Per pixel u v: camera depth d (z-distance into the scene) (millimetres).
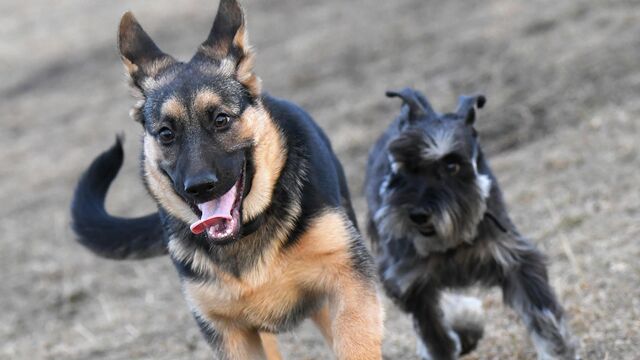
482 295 7520
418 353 6664
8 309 10078
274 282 4980
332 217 5043
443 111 11734
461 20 14969
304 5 19344
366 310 4906
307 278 5012
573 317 6574
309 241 4922
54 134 16688
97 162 6289
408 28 15508
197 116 4754
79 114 17469
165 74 5043
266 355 5453
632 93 10656
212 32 5168
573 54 11945
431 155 5996
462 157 6035
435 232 6051
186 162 4648
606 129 9984
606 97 10750
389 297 6473
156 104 4871
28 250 11797
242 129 4816
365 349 4805
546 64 11961
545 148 10109
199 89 4805
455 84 12445
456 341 6398
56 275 10758
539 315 6070
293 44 16719
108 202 12602
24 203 13703
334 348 4984
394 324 7445
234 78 4938
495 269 6297
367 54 15008
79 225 6156
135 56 5207
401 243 6309
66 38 23062
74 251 11523
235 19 5098
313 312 5395
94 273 10625
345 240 5000
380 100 13000
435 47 14203
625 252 7379
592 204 8492
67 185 14062
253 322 5156
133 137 15242
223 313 5098
